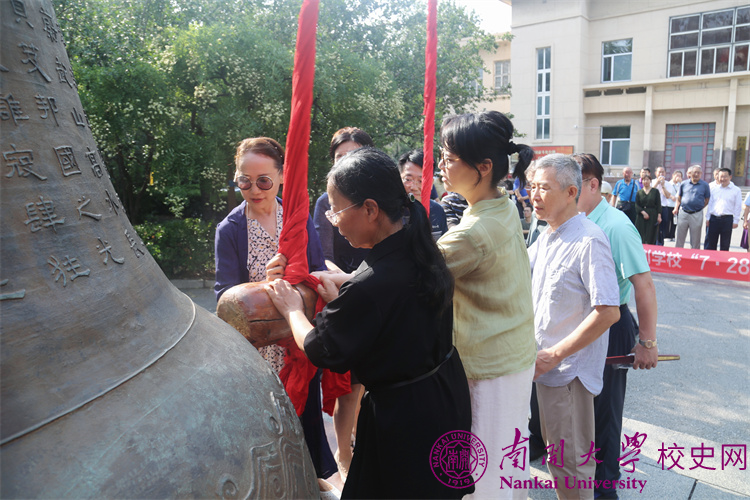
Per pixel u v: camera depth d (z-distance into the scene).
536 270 2.14
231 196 6.91
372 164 1.20
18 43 0.73
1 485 0.58
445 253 1.42
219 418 0.81
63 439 0.64
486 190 1.51
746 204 7.86
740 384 3.58
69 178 0.77
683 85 17.66
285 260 1.42
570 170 1.96
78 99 0.87
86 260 0.76
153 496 0.67
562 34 18.48
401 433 1.23
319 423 2.01
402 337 1.21
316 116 6.79
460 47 9.18
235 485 0.77
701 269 6.37
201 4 7.16
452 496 1.30
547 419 2.01
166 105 6.12
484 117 1.46
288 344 1.50
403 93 8.27
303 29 1.24
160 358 0.81
